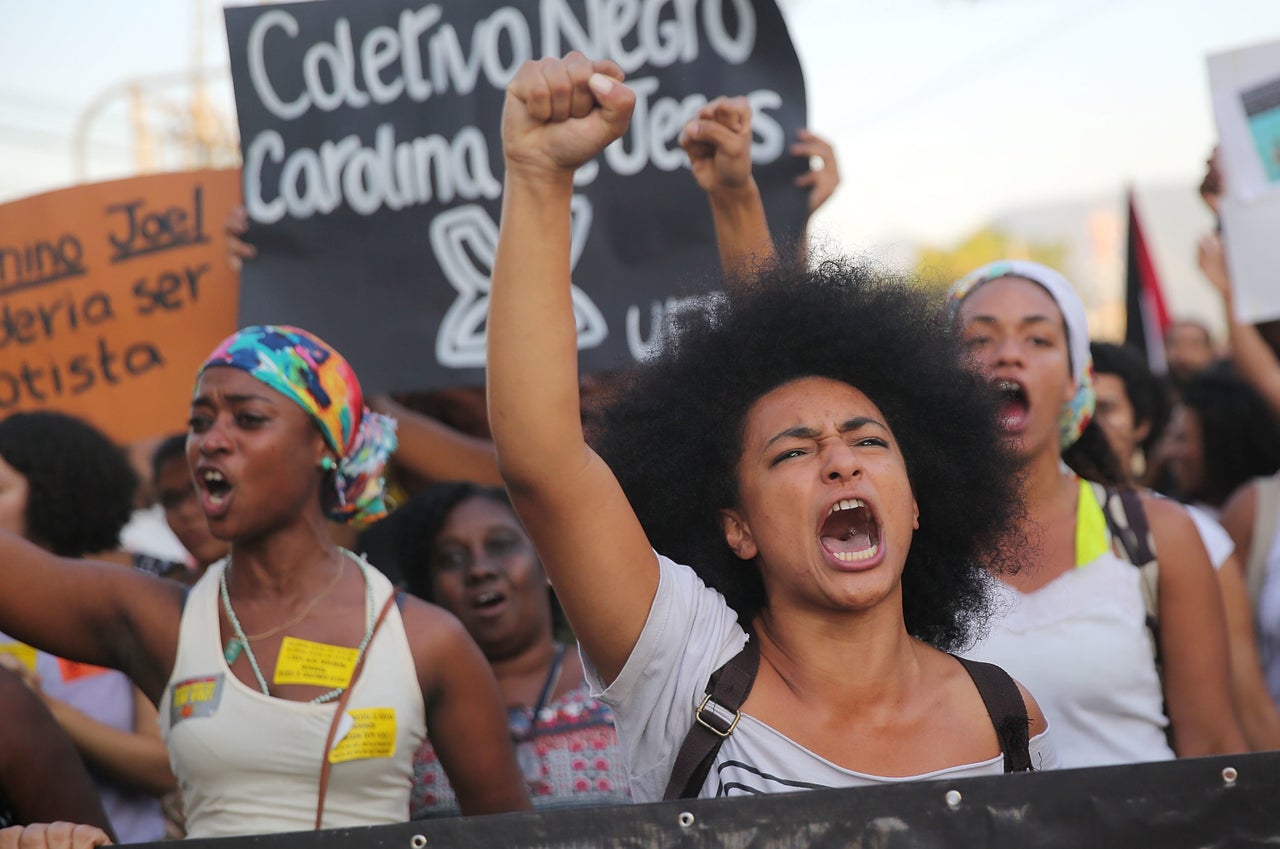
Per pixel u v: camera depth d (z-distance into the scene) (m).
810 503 4.75
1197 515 7.68
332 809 5.78
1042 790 4.12
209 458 6.10
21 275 9.15
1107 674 6.36
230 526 6.09
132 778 7.62
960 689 4.89
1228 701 6.66
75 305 9.06
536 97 4.38
